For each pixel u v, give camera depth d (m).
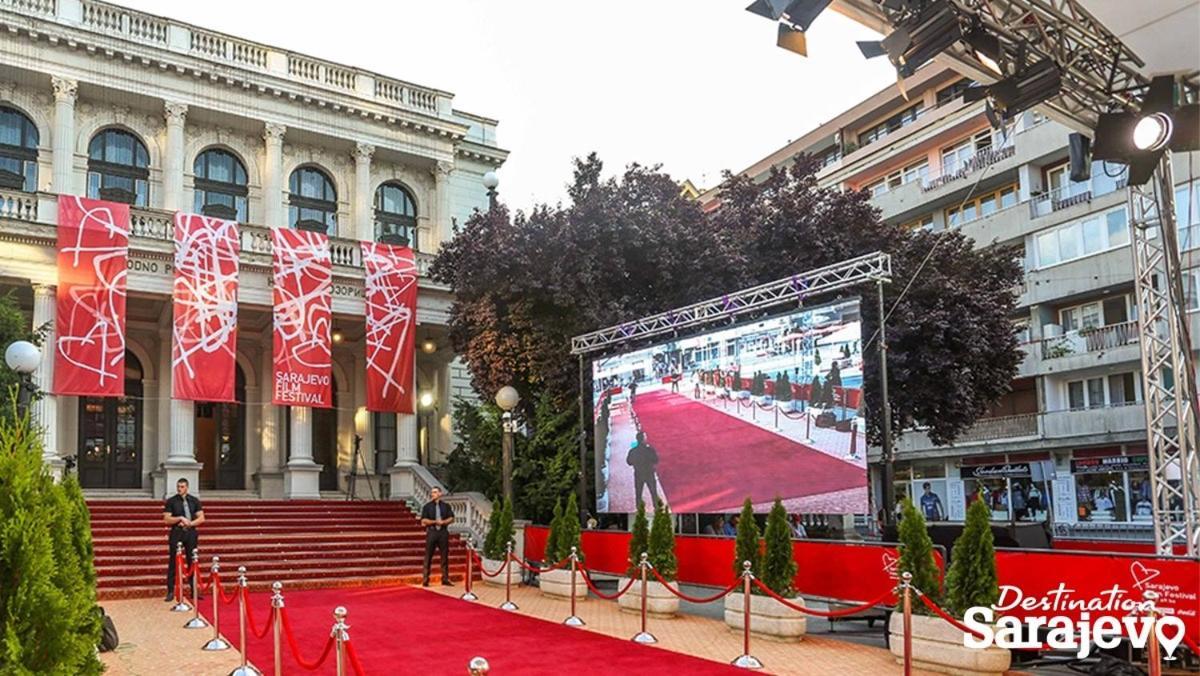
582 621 12.48
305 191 26.00
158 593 15.74
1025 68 9.52
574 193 19.72
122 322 20.22
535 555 16.88
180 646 10.88
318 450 25.98
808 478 13.47
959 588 9.27
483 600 14.84
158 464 23.41
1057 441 29.52
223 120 24.36
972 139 34.75
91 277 19.98
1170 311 11.36
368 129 26.27
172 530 14.93
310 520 20.83
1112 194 28.48
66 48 21.83
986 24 8.96
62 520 5.20
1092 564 8.84
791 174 21.64
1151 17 9.19
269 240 23.22
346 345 26.55
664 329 16.45
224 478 24.55
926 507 35.09
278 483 24.56
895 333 18.45
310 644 10.89
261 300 22.67
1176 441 11.59
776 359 14.18
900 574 9.82
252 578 16.92
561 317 18.78
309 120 25.30
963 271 21.05
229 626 12.41
